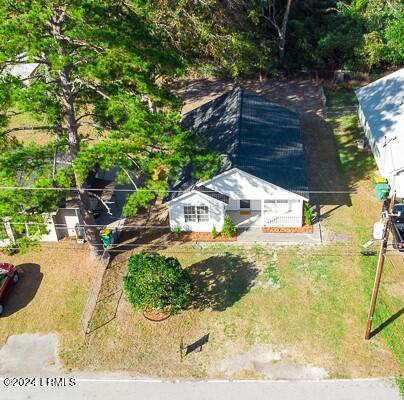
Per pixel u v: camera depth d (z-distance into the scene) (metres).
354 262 26.80
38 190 22.44
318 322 23.80
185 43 35.72
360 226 29.16
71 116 24.12
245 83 46.69
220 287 25.91
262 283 25.97
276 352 22.62
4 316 25.06
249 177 27.88
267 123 33.12
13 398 21.44
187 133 23.02
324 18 48.16
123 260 27.88
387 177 30.47
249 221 30.05
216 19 37.62
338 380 21.34
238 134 30.52
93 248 27.30
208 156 23.20
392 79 36.72
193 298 25.39
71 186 25.52
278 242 28.42
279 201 29.66
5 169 21.55
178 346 23.12
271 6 45.44
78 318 24.73
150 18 30.20
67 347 23.42
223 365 22.25
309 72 47.06
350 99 42.88
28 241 25.33
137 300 22.73
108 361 22.70
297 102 43.03
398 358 22.00
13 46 19.22
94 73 20.78
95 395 21.41
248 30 41.44
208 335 23.55
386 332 23.09
